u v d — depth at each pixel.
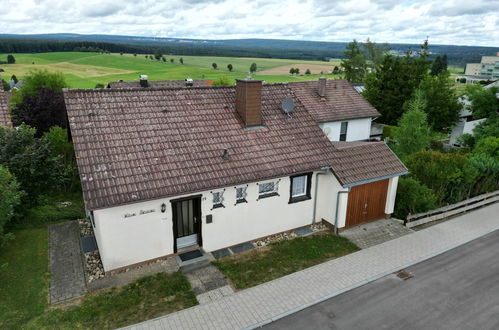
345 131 25.58
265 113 15.09
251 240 13.48
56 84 36.25
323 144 14.68
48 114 23.81
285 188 13.61
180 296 10.30
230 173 12.23
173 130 12.86
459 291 10.72
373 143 15.77
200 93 14.62
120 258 11.23
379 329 9.20
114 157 11.36
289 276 11.36
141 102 13.29
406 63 31.98
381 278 11.37
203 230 12.34
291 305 10.02
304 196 14.38
